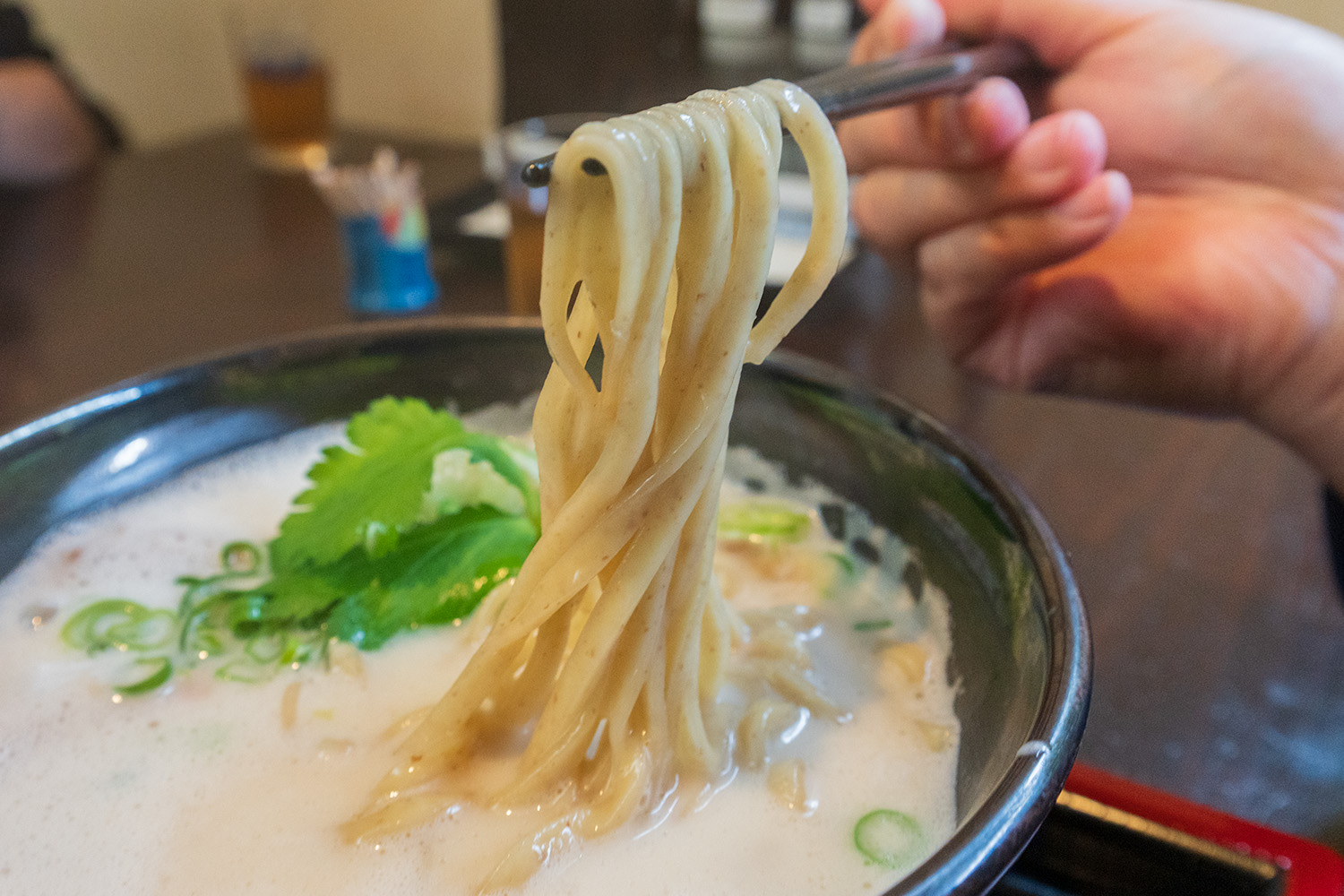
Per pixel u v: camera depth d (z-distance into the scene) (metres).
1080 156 0.39
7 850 0.27
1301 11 0.74
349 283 0.63
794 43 0.94
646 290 0.23
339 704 0.32
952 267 0.44
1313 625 0.42
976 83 0.39
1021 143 0.40
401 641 0.35
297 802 0.29
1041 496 0.47
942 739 0.30
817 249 0.25
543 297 0.23
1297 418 0.44
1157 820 0.30
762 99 0.24
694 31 0.94
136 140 1.09
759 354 0.26
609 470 0.25
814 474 0.39
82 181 0.79
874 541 0.38
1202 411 0.46
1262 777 0.38
